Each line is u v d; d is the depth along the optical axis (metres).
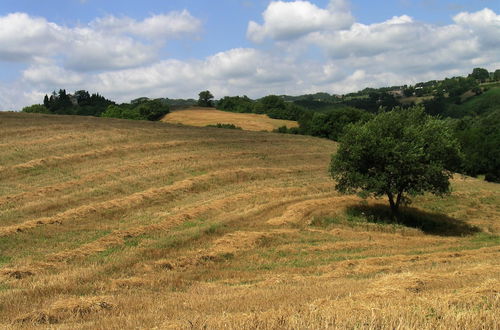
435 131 29.84
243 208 28.80
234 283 15.16
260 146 51.72
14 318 10.47
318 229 25.83
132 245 19.28
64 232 20.67
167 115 109.88
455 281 12.70
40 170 32.00
